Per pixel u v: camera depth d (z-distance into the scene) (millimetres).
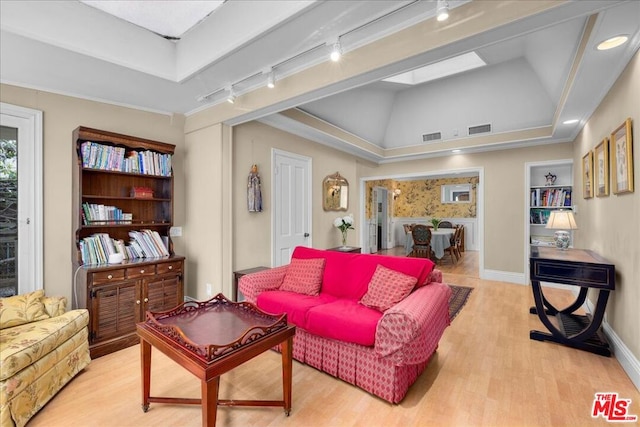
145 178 3379
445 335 2934
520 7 1584
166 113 3604
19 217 2664
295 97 2604
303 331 2393
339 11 1861
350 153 5770
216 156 3367
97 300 2562
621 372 2260
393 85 4660
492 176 5414
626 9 1687
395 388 1874
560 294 4410
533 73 3965
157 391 2037
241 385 2111
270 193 4051
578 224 4320
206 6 2270
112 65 2436
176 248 3701
